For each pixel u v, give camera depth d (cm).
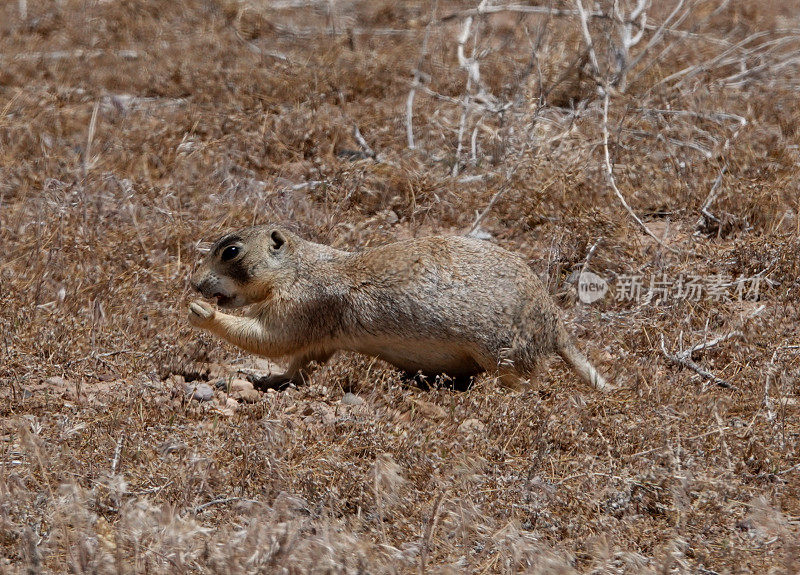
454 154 1683
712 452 877
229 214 1434
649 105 1839
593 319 1243
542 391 1012
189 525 707
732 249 1377
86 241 1314
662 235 1472
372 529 748
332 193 1552
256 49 2138
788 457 889
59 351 1054
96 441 866
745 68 2109
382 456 831
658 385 1024
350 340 1090
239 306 1117
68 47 2131
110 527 732
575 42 2023
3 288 1169
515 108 1731
